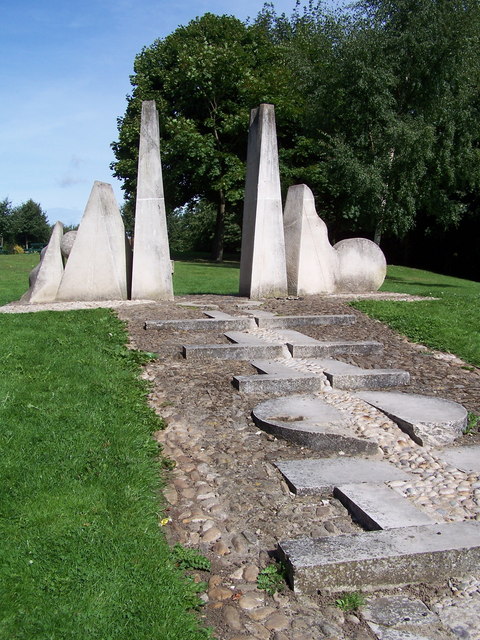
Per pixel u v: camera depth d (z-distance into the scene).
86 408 5.73
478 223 31.83
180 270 24.14
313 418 5.76
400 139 21.62
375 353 8.34
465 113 22.62
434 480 4.64
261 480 4.76
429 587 3.51
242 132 29.75
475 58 22.92
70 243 12.94
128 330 9.10
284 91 29.78
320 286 13.78
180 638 3.01
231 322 9.43
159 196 12.20
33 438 4.98
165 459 5.03
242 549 3.89
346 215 26.08
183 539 3.99
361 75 22.47
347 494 4.38
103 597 3.22
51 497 4.11
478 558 3.61
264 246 12.52
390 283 21.05
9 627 2.97
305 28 37.00
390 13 23.47
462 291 18.53
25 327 8.95
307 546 3.64
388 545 3.63
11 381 6.34
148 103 12.05
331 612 3.31
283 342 8.33
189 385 6.79
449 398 6.62
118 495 4.23
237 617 3.27
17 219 72.38
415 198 23.78
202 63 29.05
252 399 6.42
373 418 5.76
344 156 22.55
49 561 3.47
